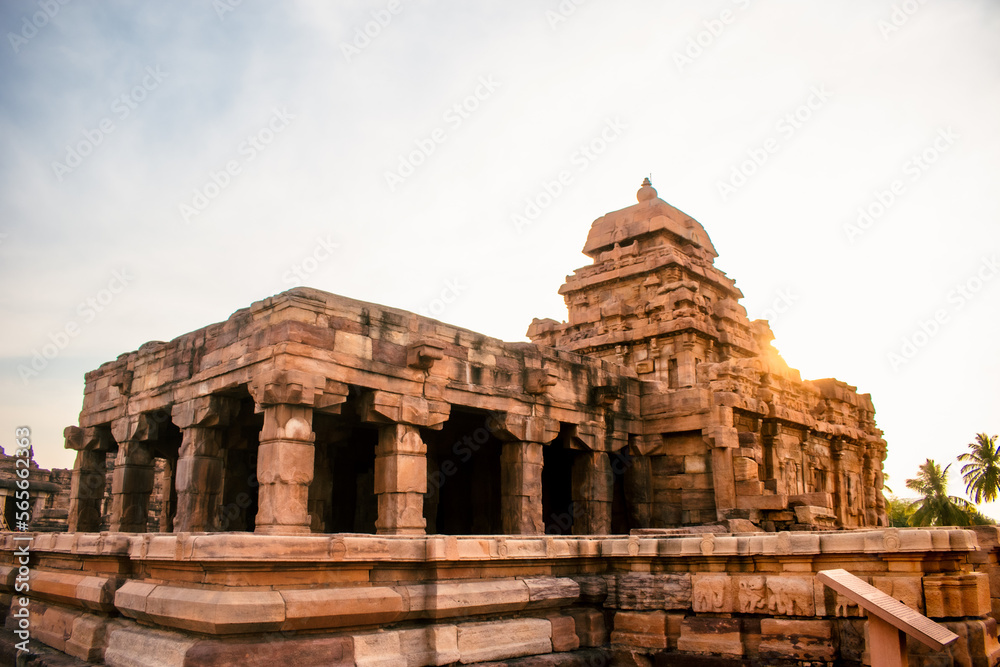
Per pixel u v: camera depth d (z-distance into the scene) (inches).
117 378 1109.1
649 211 1631.4
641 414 1163.9
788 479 1208.8
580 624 604.7
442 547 527.2
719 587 565.9
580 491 1074.7
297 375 759.1
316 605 451.5
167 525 1222.3
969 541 478.9
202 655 410.0
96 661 512.4
